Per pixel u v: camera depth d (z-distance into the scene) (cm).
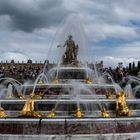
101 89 6181
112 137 4644
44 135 4562
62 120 4588
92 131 4606
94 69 7694
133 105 5638
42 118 4631
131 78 11225
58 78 7062
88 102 5331
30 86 6438
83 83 6506
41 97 5794
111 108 5406
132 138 4725
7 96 6769
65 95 5869
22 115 4894
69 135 4559
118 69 13375
